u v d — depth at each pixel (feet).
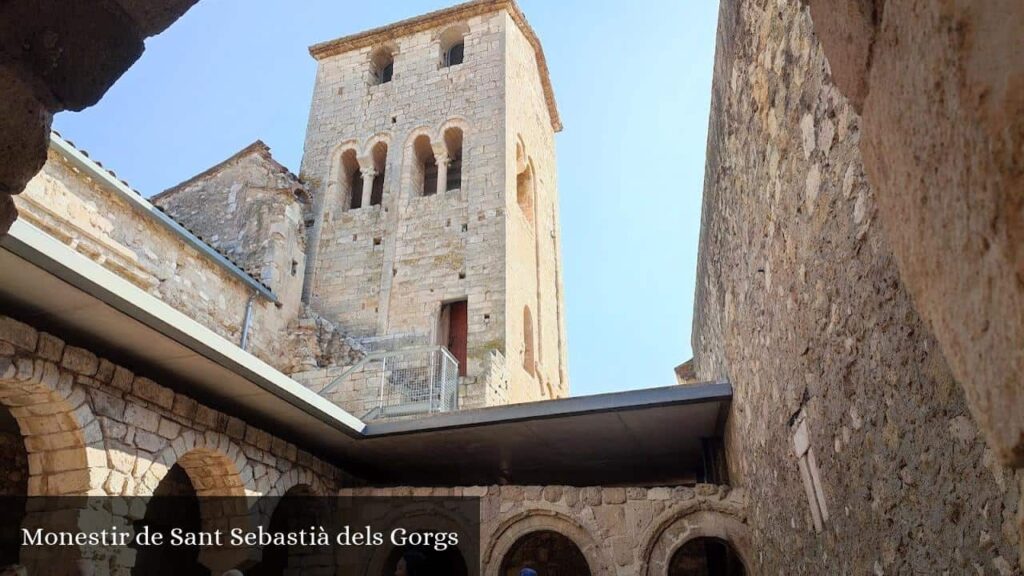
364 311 78.79
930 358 9.77
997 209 4.03
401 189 86.53
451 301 77.56
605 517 35.01
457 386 57.26
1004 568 8.14
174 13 10.28
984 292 4.33
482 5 96.32
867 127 6.17
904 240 5.58
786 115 17.26
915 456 10.74
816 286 15.69
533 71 106.63
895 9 5.21
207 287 56.49
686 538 33.22
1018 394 4.05
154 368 28.73
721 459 38.22
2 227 9.55
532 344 82.64
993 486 8.20
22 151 9.25
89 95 9.91
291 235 70.74
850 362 13.73
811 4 7.02
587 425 36.50
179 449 29.63
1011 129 3.84
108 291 23.17
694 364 60.39
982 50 4.06
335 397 53.26
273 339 64.13
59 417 25.58
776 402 21.67
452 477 46.29
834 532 16.39
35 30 8.96
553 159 112.98
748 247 24.14
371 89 96.94
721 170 28.68
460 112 90.12
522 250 85.46
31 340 24.44
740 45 22.39
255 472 33.91
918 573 11.15
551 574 50.39
